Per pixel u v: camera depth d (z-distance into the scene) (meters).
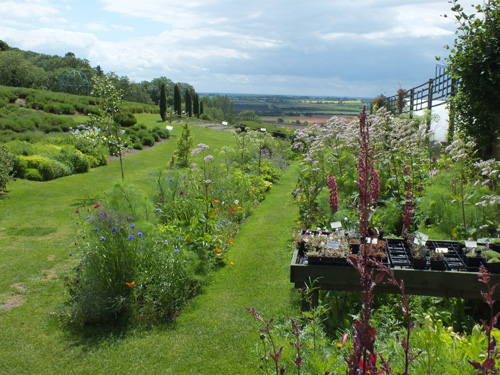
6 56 57.00
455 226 5.51
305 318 4.06
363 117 1.73
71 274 6.03
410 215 5.54
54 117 24.09
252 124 38.88
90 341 4.39
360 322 1.54
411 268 4.07
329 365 3.06
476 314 4.27
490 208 5.42
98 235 5.16
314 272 4.14
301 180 9.17
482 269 1.77
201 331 4.51
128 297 4.83
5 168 10.98
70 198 10.88
